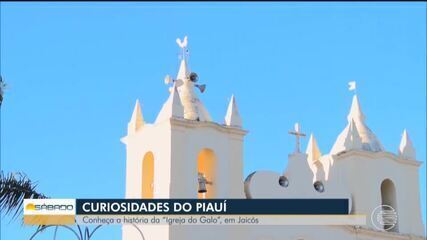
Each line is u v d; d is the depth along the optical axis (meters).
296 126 38.69
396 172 40.56
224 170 36.09
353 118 41.91
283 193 36.91
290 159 37.91
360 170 39.38
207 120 36.75
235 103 37.41
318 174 39.94
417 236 39.66
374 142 40.81
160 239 34.12
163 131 35.56
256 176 36.62
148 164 37.12
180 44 39.06
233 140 36.78
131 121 38.34
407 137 41.66
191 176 35.09
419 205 40.72
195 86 38.12
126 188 37.47
